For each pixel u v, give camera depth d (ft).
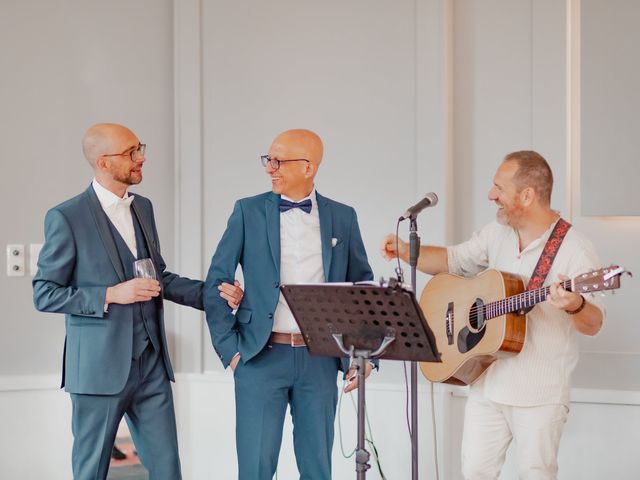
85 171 16.70
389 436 15.98
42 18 16.53
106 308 12.57
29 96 16.49
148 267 12.70
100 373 12.57
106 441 12.75
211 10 16.72
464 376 12.44
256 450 12.65
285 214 12.95
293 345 12.67
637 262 14.98
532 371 11.94
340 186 16.31
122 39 16.78
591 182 14.96
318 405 12.79
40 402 16.44
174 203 16.87
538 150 15.34
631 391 14.78
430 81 15.69
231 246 13.01
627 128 14.80
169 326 16.87
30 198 16.51
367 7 16.16
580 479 14.99
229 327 12.98
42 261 12.62
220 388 16.63
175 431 13.38
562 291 10.87
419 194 15.76
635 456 14.80
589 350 15.05
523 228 12.32
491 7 15.62
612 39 14.83
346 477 16.24
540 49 15.31
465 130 15.78
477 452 12.51
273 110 16.57
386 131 16.10
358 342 10.77
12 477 16.40
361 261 13.38
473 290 12.28
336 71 16.31
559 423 12.05
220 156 16.74
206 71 16.75
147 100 16.85
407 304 10.17
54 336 16.57
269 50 16.57
